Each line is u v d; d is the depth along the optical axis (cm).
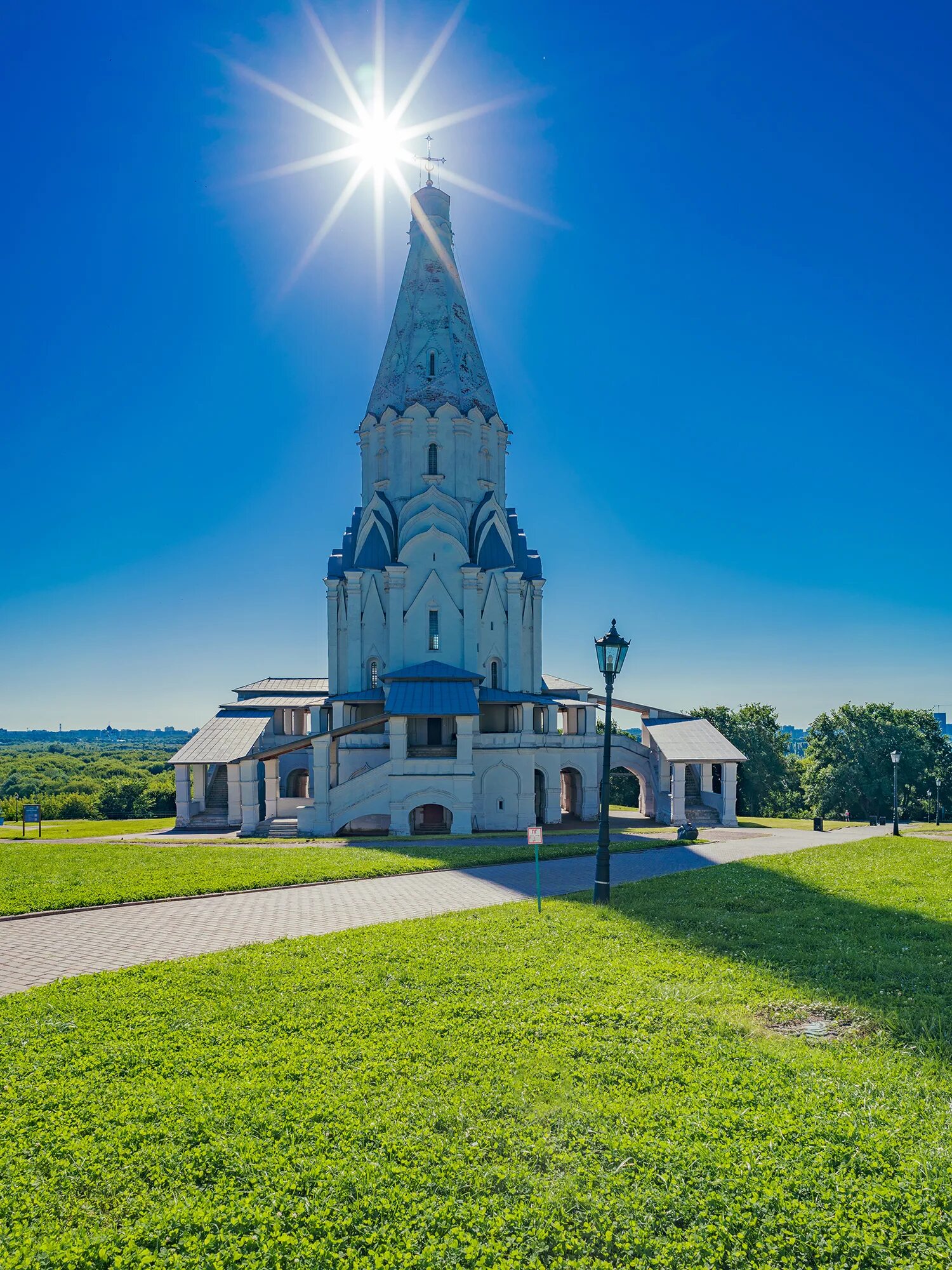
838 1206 705
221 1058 1050
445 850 3284
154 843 3791
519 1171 770
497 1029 1138
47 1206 737
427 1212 713
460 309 5934
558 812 5441
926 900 2119
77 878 2553
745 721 8512
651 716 5888
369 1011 1220
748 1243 671
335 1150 813
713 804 5431
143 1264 654
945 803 8262
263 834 4625
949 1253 648
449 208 6000
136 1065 1041
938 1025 1158
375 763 5131
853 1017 1210
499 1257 656
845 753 7875
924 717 8469
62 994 1344
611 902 2131
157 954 1669
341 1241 680
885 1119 855
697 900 2145
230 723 5600
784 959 1520
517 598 5575
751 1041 1095
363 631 5538
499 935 1712
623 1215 707
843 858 3133
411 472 5631
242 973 1433
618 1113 879
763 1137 823
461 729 4638
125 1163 806
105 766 17412
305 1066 1016
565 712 6084
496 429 5972
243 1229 700
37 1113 907
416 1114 883
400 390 5756
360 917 2031
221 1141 832
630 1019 1174
